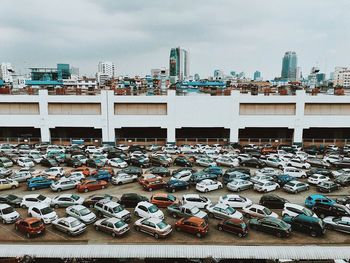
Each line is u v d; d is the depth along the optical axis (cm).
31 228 2434
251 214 2836
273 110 5747
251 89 6806
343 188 3703
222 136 6475
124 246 1769
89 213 2736
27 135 6456
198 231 2450
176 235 2498
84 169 4056
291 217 2664
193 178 3756
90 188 3553
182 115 5756
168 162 4544
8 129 6431
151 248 1752
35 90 6053
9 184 3628
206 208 2947
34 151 4934
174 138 5809
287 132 6200
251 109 5759
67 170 4300
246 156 4716
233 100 5703
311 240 2427
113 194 3475
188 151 5203
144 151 5297
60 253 1708
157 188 3644
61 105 5769
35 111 5800
